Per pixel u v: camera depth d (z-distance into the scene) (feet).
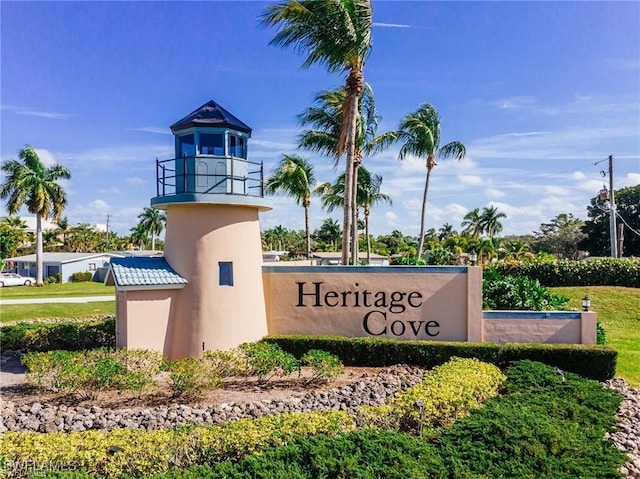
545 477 21.76
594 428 28.37
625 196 211.82
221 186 47.29
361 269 49.90
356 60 55.88
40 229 156.15
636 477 24.49
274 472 20.38
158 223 291.79
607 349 43.37
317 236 310.24
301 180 114.73
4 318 78.74
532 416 27.48
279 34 53.52
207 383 35.73
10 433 24.84
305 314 50.70
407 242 326.85
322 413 27.66
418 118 99.76
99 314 83.10
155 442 23.25
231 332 46.70
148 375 35.73
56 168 156.56
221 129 47.57
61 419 29.37
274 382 39.17
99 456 22.34
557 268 100.68
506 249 203.31
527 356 44.55
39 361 36.68
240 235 48.44
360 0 53.52
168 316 45.96
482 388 33.55
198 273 46.65
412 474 20.45
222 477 20.07
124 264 46.03
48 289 140.15
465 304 48.44
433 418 28.53
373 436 23.82
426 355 45.75
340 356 47.03
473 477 21.13
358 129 71.36
